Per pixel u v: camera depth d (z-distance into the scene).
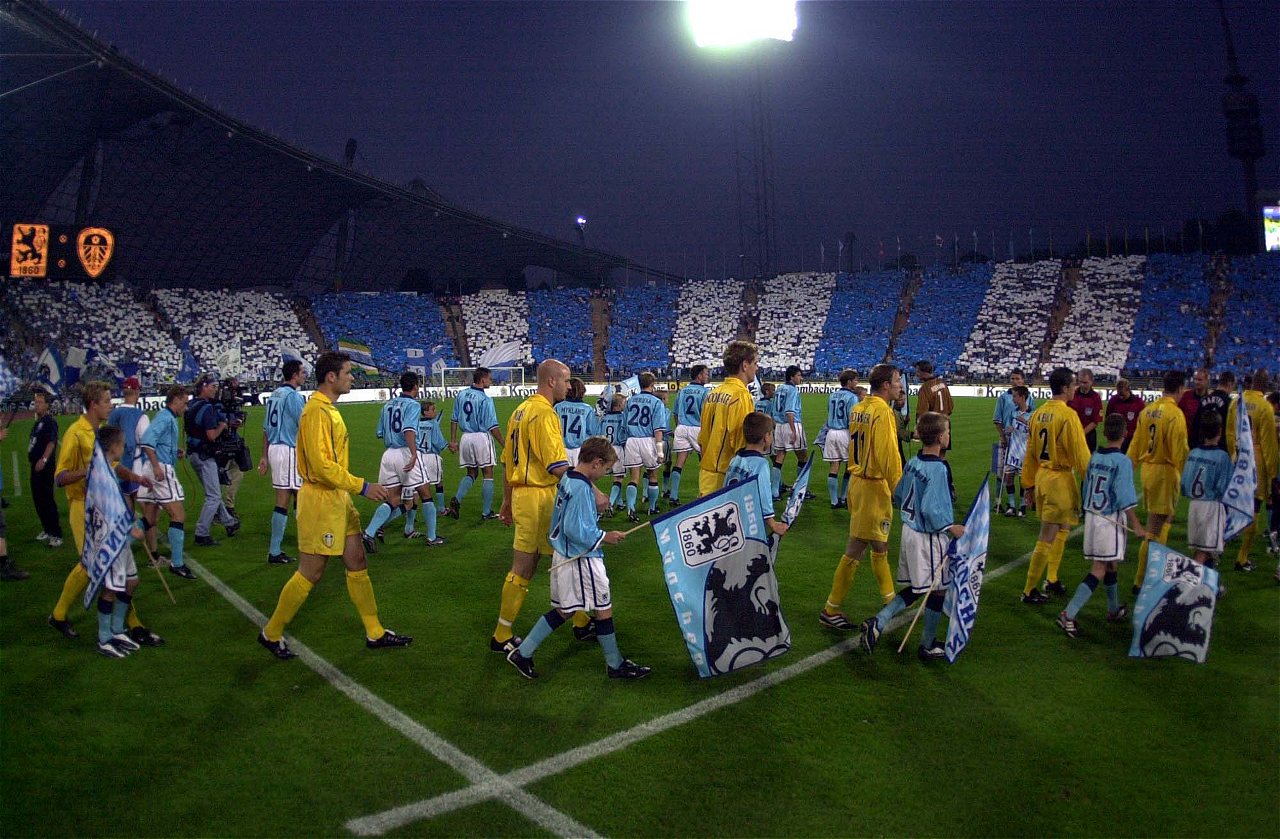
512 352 53.47
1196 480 7.70
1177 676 5.78
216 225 51.31
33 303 42.69
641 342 57.09
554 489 6.28
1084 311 49.81
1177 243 72.56
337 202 53.72
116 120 38.47
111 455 6.48
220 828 4.04
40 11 27.81
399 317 58.72
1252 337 44.50
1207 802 4.21
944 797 4.28
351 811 4.18
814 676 5.86
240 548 9.97
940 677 5.81
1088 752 4.72
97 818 4.12
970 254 80.44
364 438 22.50
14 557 9.45
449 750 4.79
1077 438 7.27
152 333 45.81
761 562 5.87
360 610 6.38
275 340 50.97
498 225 60.09
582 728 5.07
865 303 56.25
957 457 17.38
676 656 6.30
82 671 5.96
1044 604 7.47
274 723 5.14
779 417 13.25
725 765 4.61
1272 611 7.17
